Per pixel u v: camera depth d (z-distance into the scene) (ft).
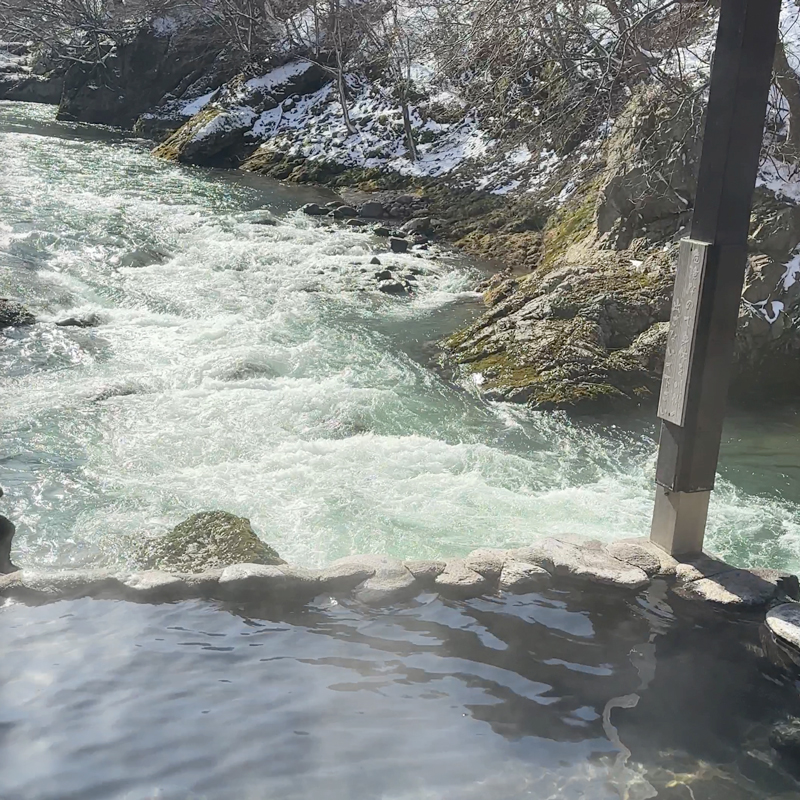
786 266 31.63
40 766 10.93
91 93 97.91
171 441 24.62
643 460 25.08
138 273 41.04
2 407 26.32
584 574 15.64
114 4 102.27
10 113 101.40
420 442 25.04
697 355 15.07
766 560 19.89
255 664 13.07
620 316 31.09
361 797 10.61
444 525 20.53
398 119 72.28
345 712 12.11
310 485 22.31
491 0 44.27
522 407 28.09
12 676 12.55
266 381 29.17
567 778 11.01
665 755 11.47
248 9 88.17
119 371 29.50
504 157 60.75
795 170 33.47
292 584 14.93
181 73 96.32
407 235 51.70
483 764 11.21
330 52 82.17
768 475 24.45
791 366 30.94
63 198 55.31
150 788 10.64
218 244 46.83
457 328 35.29
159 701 12.17
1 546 16.38
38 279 38.22
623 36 37.47
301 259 45.01
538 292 34.17
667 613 14.80
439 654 13.51
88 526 20.18
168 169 71.46
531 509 21.53
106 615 14.16
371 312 37.22
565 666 13.33
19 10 104.47
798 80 34.24
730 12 13.84
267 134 79.36
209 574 15.12
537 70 58.80
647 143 38.45
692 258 14.80
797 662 13.38
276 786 10.73
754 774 11.16
